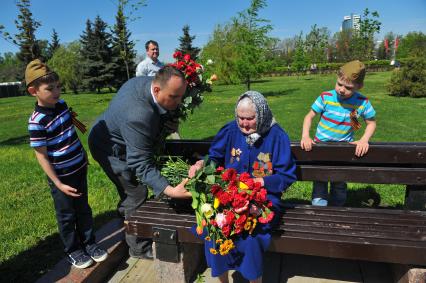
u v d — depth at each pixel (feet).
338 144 8.86
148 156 7.61
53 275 8.35
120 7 44.57
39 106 7.63
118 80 104.94
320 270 8.74
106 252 8.83
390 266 8.41
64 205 8.16
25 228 11.44
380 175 8.52
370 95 49.62
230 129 8.14
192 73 9.29
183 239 7.69
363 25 106.22
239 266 7.38
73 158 8.13
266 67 51.60
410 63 47.21
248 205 6.88
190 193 7.23
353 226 7.22
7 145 30.12
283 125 28.78
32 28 37.60
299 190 13.47
